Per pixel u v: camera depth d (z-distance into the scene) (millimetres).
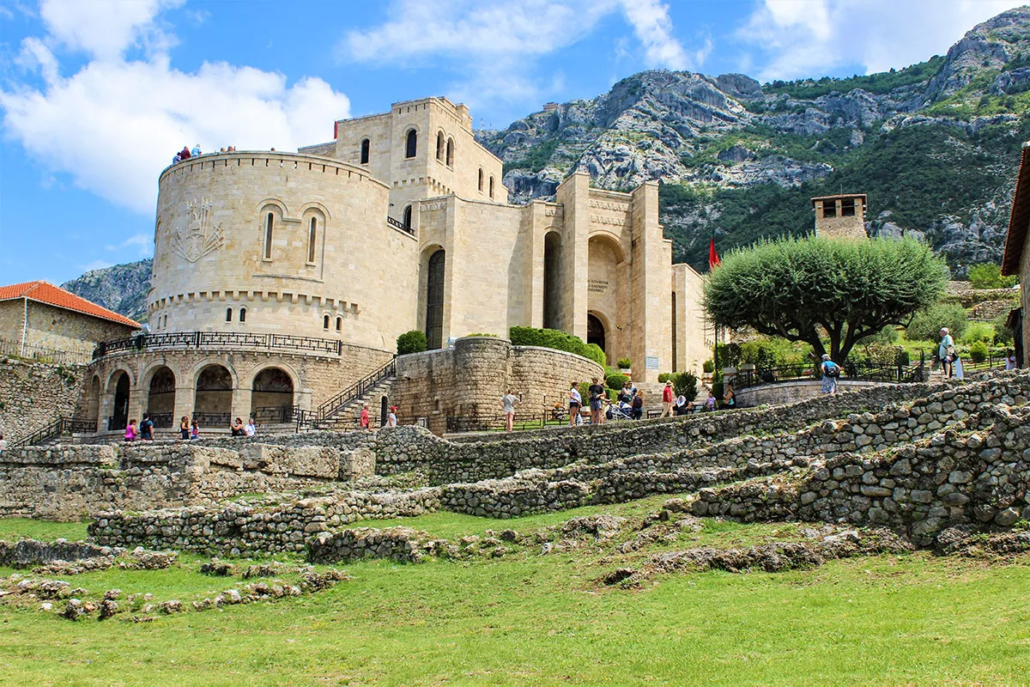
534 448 29062
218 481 26922
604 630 11500
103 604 14930
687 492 19109
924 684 8469
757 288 45062
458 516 21688
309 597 15445
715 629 11000
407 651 11688
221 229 56094
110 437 50094
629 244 67812
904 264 44500
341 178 58312
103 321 63219
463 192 76750
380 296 59906
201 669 11547
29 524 27641
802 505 15352
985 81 191375
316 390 52562
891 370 37656
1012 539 12531
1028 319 34625
